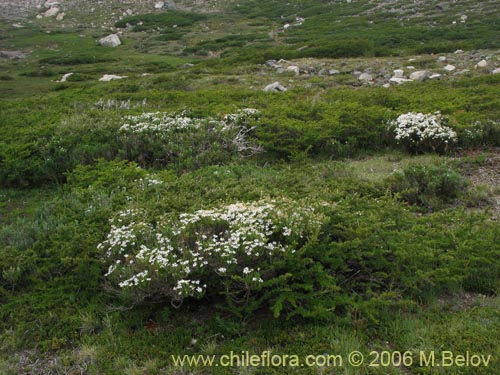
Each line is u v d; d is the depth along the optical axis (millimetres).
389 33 34156
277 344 4461
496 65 20016
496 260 5402
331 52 26984
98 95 18469
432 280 5059
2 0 66875
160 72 28000
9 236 6652
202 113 13414
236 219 5238
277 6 58031
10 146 10422
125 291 4727
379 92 15406
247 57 27938
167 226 5375
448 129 10289
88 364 4332
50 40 44656
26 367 4352
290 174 8891
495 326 4508
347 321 4617
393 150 10820
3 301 5398
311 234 5211
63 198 8344
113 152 10539
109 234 5535
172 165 9891
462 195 7742
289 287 4855
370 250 5379
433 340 4344
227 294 4789
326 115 12180
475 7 41344
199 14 57094
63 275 5762
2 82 27000
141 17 55188
